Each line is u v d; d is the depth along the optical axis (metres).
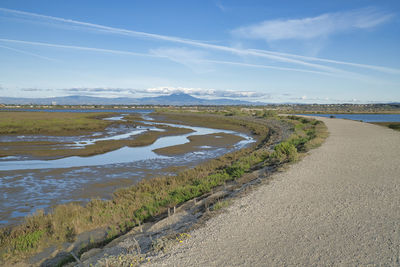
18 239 7.48
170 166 18.36
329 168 11.75
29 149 24.09
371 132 28.09
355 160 13.36
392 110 179.50
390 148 17.03
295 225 6.02
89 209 9.70
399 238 5.25
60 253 6.82
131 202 10.25
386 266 4.35
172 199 10.05
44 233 7.90
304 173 10.98
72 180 14.55
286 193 8.41
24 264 6.39
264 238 5.45
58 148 24.94
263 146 25.58
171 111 123.50
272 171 12.02
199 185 11.36
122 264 4.64
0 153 22.02
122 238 6.86
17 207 10.73
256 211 6.96
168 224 7.24
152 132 40.22
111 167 17.72
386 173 10.57
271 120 58.84
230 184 11.31
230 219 6.52
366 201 7.43
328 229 5.77
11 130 37.03
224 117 76.06
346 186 8.95
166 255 4.92
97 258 5.62
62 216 8.88
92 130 42.03
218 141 31.17
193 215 7.61
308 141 21.31
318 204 7.32
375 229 5.68
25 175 15.33
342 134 26.30
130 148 26.12
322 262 4.52
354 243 5.13
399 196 7.76
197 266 4.49
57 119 55.88
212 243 5.32
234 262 4.59
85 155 22.08
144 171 16.86
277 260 4.61
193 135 36.69
